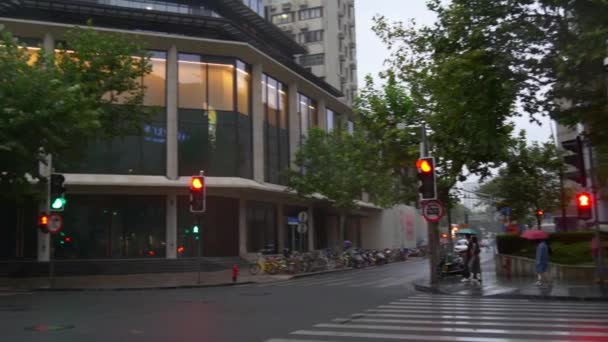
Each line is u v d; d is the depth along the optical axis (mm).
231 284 24219
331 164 40188
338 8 69500
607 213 35625
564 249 26344
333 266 36750
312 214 48031
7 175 21922
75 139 23047
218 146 36156
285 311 13648
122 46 25500
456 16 16906
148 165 34406
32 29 32344
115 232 34188
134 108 26688
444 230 91875
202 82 36250
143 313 13375
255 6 49469
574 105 16828
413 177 29156
